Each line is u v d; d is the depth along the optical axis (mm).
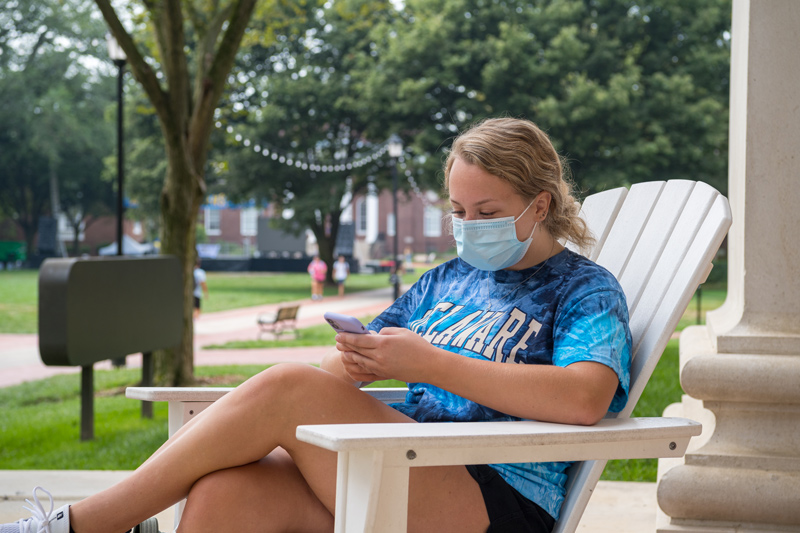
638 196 2334
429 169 23859
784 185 2652
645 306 1937
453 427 1469
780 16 2668
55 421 6273
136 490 1558
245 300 23125
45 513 1539
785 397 2471
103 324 5410
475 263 1874
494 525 1647
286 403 1591
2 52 41219
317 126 27172
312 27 26531
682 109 21922
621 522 3047
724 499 2465
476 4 24172
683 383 2551
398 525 1404
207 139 7738
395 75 24297
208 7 8008
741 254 2854
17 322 16656
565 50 21734
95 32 42531
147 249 46344
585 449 1537
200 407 2072
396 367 1593
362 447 1316
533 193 1776
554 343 1722
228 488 1573
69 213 49656
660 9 22859
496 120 1845
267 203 29547
